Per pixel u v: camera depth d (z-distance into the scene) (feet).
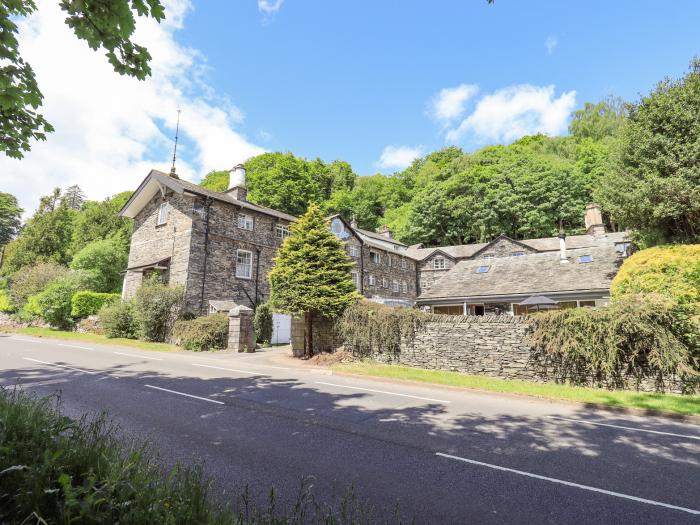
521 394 32.40
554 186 156.56
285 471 15.07
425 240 181.88
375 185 217.97
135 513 7.61
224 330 63.36
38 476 8.30
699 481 15.35
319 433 20.15
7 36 14.07
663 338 33.12
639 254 44.04
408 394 31.63
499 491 14.03
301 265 53.47
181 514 8.12
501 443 19.52
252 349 63.82
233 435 19.24
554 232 152.87
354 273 111.65
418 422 22.95
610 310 36.06
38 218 129.70
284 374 39.83
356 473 15.20
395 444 18.86
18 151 18.42
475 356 42.70
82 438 11.49
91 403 24.14
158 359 46.57
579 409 28.89
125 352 52.26
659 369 33.78
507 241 135.74
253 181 164.86
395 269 135.95
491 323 42.55
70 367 37.45
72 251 123.44
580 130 201.36
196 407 24.36
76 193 209.05
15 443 10.03
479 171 177.88
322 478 14.57
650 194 46.19
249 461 15.94
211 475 14.29
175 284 71.26
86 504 7.40
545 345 38.55
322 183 209.46
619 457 17.97
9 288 97.91
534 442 19.89
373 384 36.11
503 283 69.56
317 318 55.01
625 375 35.01
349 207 193.36
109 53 14.88
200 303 71.15
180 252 72.54
